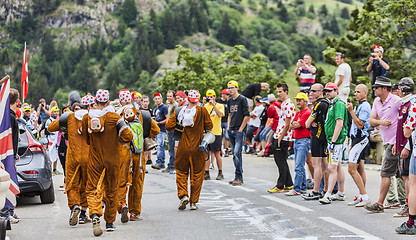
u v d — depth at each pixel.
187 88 69.50
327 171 13.26
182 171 12.15
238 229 9.76
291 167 21.47
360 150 12.00
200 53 71.44
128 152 10.50
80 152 10.34
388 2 37.31
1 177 7.80
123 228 10.12
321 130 12.89
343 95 17.03
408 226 9.20
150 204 13.02
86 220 10.77
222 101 24.09
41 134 19.83
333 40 49.09
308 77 20.11
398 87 12.03
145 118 10.88
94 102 10.44
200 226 10.13
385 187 11.25
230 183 16.44
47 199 13.41
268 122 26.17
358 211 11.50
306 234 9.20
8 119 9.34
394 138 11.11
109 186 9.74
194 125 11.95
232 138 16.52
